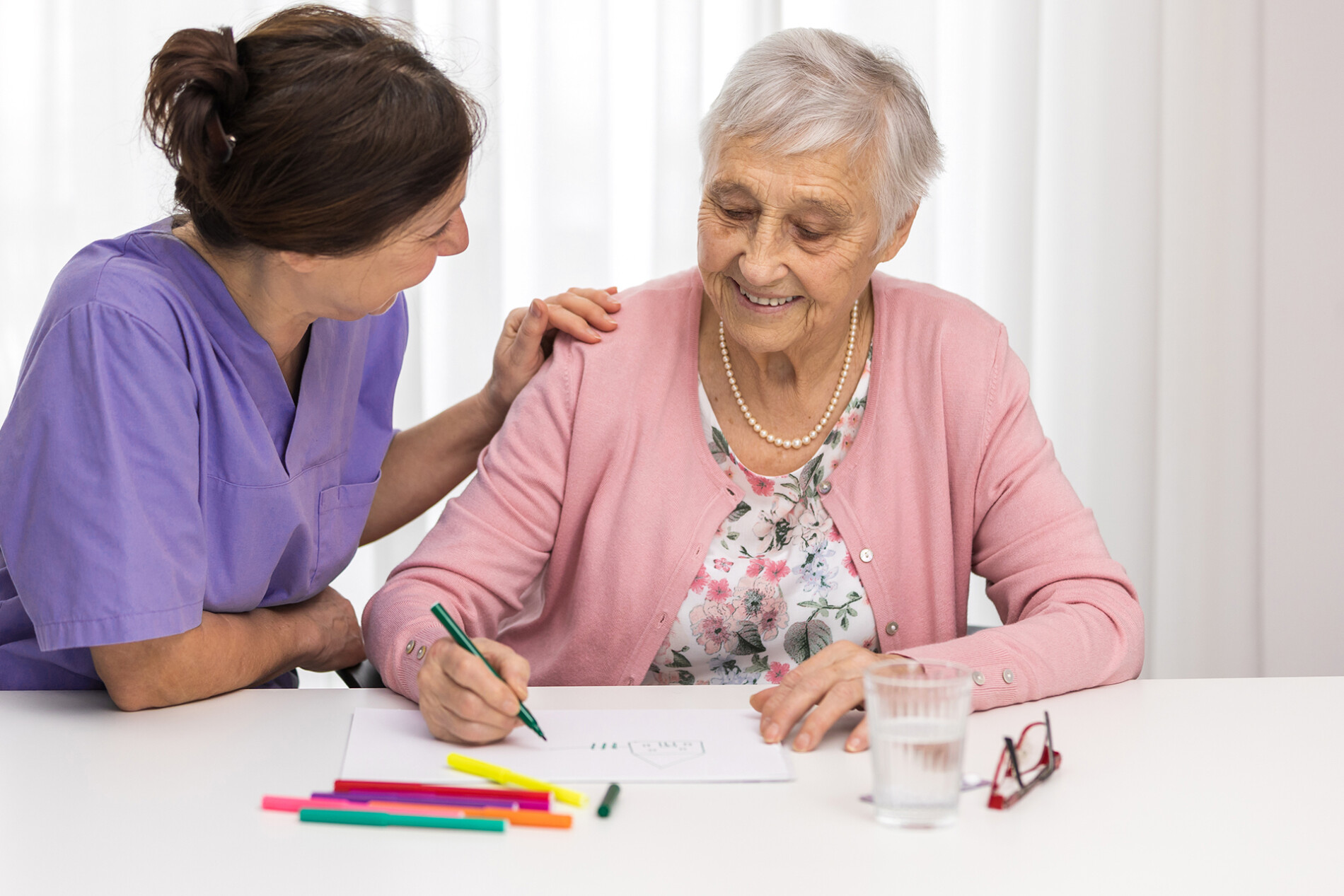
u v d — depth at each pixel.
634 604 1.29
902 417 1.30
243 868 0.69
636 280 2.22
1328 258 2.27
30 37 2.15
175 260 1.10
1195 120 2.26
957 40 2.19
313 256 1.01
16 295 2.18
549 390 1.32
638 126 2.19
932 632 1.30
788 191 1.11
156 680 1.00
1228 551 2.33
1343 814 0.77
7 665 1.16
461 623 1.18
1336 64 2.23
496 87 2.15
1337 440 2.29
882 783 0.75
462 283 2.15
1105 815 0.77
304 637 1.23
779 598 1.28
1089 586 1.16
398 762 0.86
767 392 1.29
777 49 1.14
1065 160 2.24
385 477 1.47
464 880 0.67
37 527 0.99
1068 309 2.26
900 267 2.18
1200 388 2.31
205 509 1.10
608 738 0.91
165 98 0.95
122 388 1.01
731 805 0.78
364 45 0.99
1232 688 1.06
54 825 0.75
